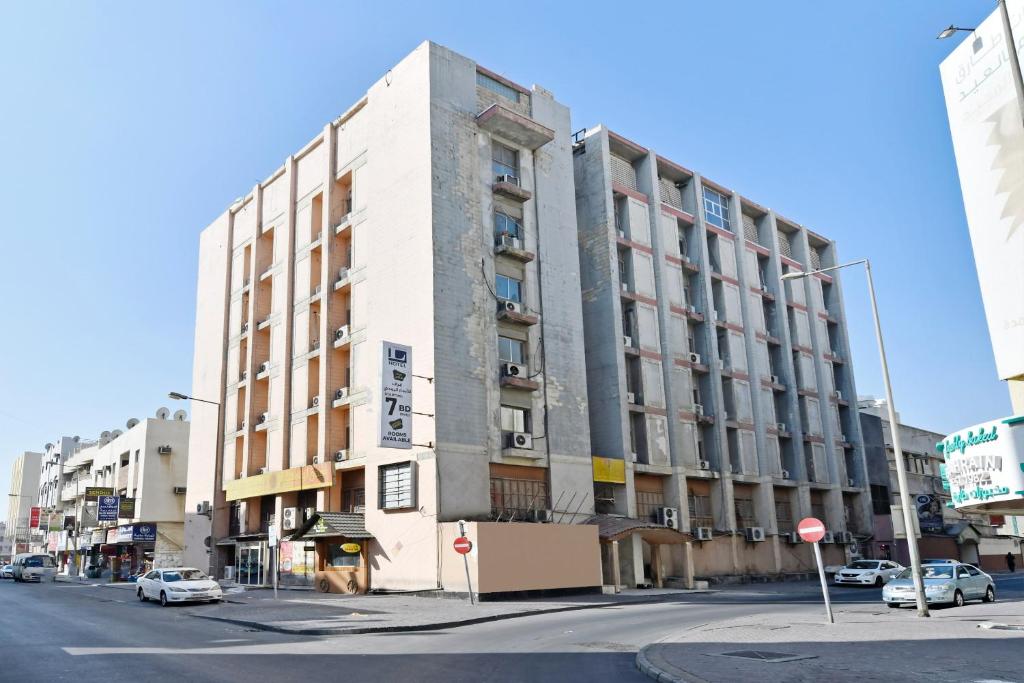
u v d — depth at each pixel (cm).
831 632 1553
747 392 4772
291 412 3962
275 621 2031
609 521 3459
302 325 4012
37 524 7812
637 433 4081
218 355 4734
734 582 4231
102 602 3009
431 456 2969
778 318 5209
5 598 3331
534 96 3866
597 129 4359
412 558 2975
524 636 1705
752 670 1092
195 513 4603
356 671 1201
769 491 4647
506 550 2828
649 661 1203
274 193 4503
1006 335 1808
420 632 1848
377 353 3369
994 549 6512
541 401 3447
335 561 3347
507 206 3591
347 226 3794
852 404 5588
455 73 3500
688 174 4847
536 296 3584
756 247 5219
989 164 1888
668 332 4322
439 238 3216
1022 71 1817
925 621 1762
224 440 4541
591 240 4253
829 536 4966
